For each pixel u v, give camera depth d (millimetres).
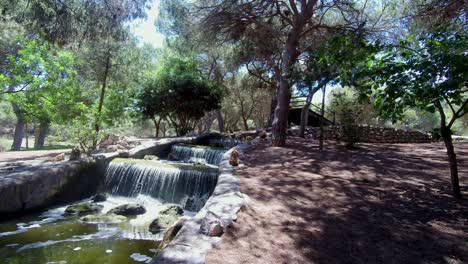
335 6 11891
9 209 6199
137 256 4395
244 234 3178
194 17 12438
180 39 15914
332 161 7887
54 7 7254
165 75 16766
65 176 7570
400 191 4980
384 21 11414
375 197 4641
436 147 11094
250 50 14398
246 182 5469
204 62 22641
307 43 13945
